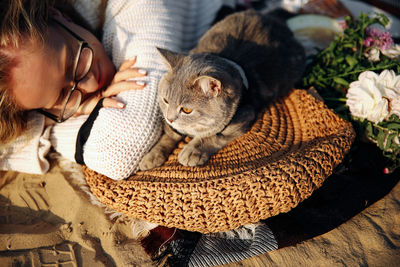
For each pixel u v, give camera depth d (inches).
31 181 25.0
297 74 25.6
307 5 33.3
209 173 21.0
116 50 24.8
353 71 23.7
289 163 20.3
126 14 24.5
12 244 21.8
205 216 20.0
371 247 21.2
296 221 21.8
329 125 22.6
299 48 26.5
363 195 22.6
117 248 21.9
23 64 18.8
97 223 23.0
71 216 23.3
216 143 22.2
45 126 24.0
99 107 21.9
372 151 23.8
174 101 20.1
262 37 25.0
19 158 23.6
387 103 21.5
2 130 20.9
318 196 22.6
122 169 21.2
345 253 21.1
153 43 24.1
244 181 19.9
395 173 23.5
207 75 18.4
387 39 24.3
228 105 20.5
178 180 20.9
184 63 20.9
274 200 19.8
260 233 21.2
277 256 21.2
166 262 20.8
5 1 18.5
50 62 19.8
